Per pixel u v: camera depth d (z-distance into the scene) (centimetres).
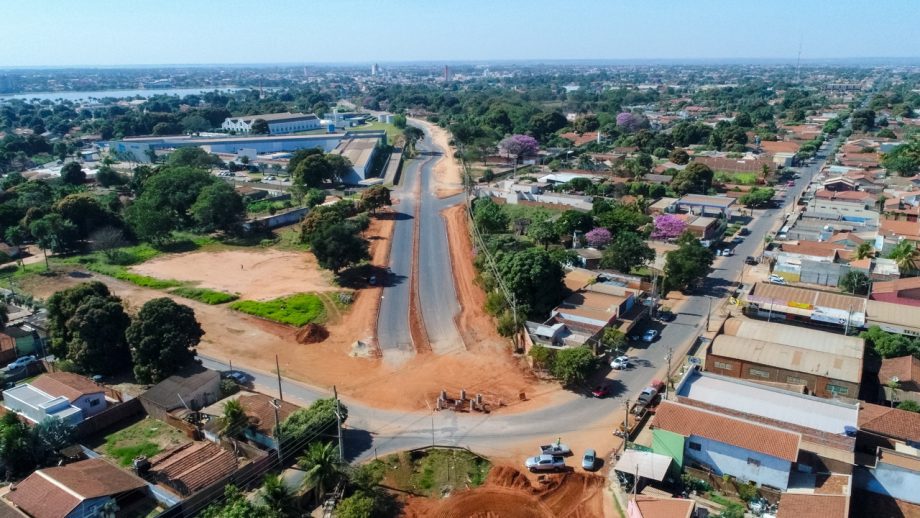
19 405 6500
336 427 6166
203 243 13112
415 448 6122
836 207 14050
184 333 7375
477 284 10556
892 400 6669
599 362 7531
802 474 5250
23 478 5681
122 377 7581
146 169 17312
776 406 6006
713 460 5384
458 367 7812
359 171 18550
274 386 7388
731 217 14738
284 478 5541
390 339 8631
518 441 6219
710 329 8669
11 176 17675
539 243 12231
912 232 11438
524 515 5172
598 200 14450
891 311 8544
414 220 14575
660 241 12394
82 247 12912
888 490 5053
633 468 5416
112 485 5225
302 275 11112
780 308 8781
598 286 9494
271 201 16488
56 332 7775
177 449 5912
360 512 4919
